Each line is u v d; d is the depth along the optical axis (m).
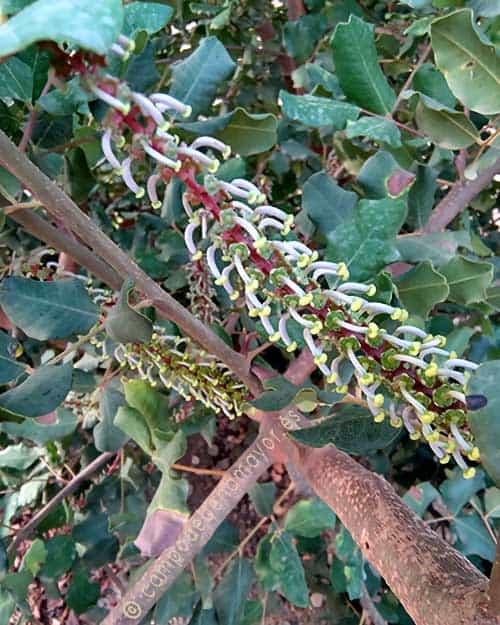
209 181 0.09
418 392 0.09
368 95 0.16
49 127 0.14
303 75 0.23
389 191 0.16
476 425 0.08
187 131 0.13
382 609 0.22
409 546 0.10
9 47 0.06
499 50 0.12
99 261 0.13
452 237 0.16
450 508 0.21
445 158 0.19
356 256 0.13
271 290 0.10
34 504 0.27
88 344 0.20
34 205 0.11
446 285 0.15
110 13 0.06
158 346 0.15
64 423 0.20
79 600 0.22
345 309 0.10
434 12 0.20
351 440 0.12
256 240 0.09
